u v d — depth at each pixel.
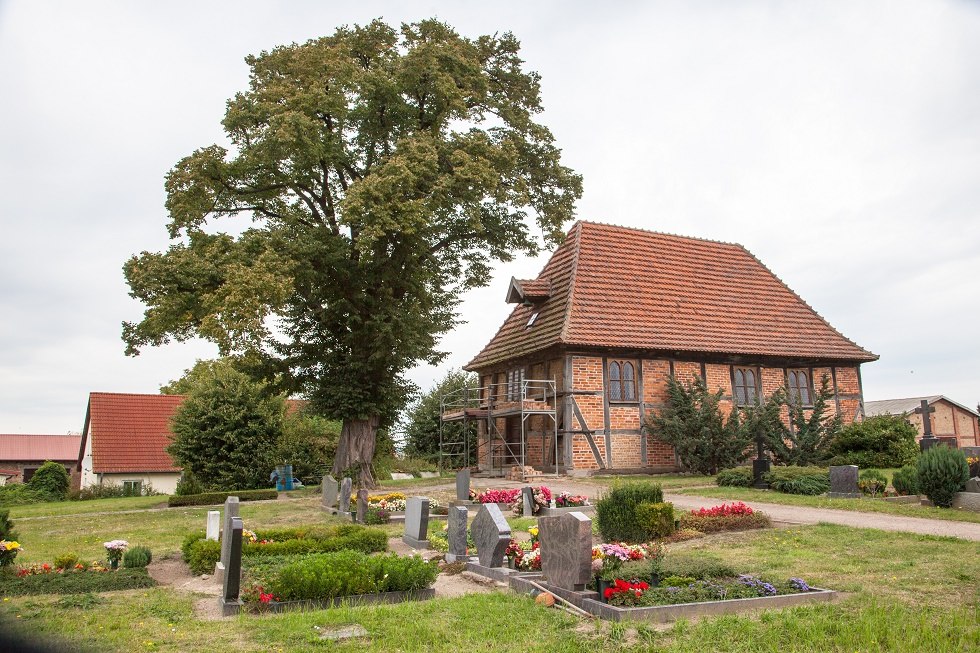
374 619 8.63
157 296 23.66
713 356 33.44
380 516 19.02
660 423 30.84
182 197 25.33
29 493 44.91
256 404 36.41
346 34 28.25
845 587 9.84
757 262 40.09
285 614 9.04
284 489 35.41
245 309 22.00
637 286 34.59
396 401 28.88
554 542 9.90
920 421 54.53
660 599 8.92
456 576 11.95
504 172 28.03
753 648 7.21
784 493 22.06
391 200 24.28
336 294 27.70
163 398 50.72
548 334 31.75
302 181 27.06
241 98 25.95
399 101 26.47
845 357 35.94
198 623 8.69
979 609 8.34
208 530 14.12
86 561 13.02
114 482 44.38
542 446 32.28
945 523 15.50
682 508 19.14
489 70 30.08
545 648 7.35
